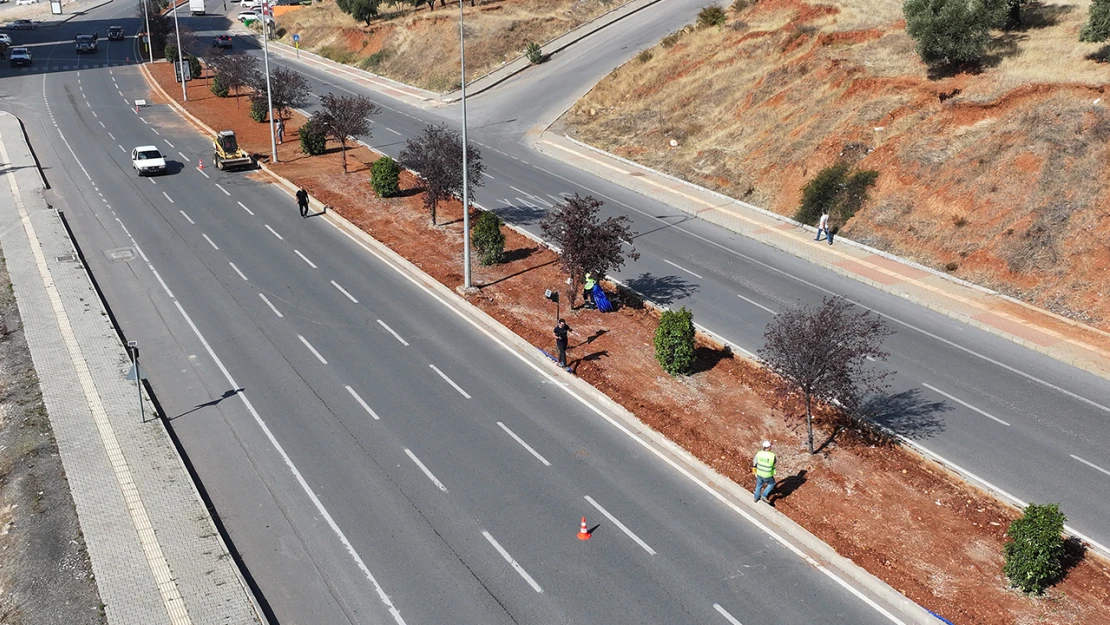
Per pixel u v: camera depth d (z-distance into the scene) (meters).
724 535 19.36
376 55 77.38
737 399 24.84
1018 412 24.86
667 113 53.38
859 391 25.81
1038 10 48.19
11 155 49.00
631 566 18.33
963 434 23.61
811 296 32.47
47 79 71.94
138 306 30.66
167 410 24.22
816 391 21.59
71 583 17.77
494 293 31.67
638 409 24.11
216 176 46.06
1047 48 42.47
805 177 41.66
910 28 43.94
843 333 21.94
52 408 24.17
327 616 16.94
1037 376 27.00
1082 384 26.56
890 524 19.72
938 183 37.31
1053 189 34.19
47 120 57.75
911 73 43.94
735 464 21.83
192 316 29.84
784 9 59.78
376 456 22.09
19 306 30.39
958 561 18.59
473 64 69.44
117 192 43.09
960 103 39.72
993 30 46.66
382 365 26.66
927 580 18.00
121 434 22.94
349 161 48.50
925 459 22.14
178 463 21.70
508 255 35.38
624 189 45.09
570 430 23.38
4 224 38.38
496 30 72.56
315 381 25.69
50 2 121.19
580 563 18.39
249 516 19.86
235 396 24.88
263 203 41.75
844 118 43.38
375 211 40.28
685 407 24.38
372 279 33.16
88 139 53.06
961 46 41.53
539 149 51.78
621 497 20.61
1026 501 20.70
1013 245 33.34
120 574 17.95
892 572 18.12
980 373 27.11
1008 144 36.59
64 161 48.25
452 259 34.78
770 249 37.38
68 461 21.78
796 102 47.44
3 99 63.88
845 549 18.73
